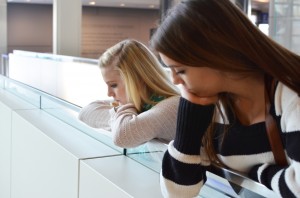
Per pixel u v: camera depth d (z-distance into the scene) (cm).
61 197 158
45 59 340
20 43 1159
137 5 1136
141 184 114
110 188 116
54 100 222
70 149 150
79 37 524
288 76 75
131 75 134
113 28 1230
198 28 75
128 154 142
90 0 1020
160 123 120
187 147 86
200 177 90
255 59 76
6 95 309
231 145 88
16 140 226
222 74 79
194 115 84
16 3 1139
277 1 441
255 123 83
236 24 76
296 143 70
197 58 75
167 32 78
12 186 238
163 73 136
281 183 74
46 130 183
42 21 1174
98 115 160
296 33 427
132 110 133
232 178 91
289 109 73
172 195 89
